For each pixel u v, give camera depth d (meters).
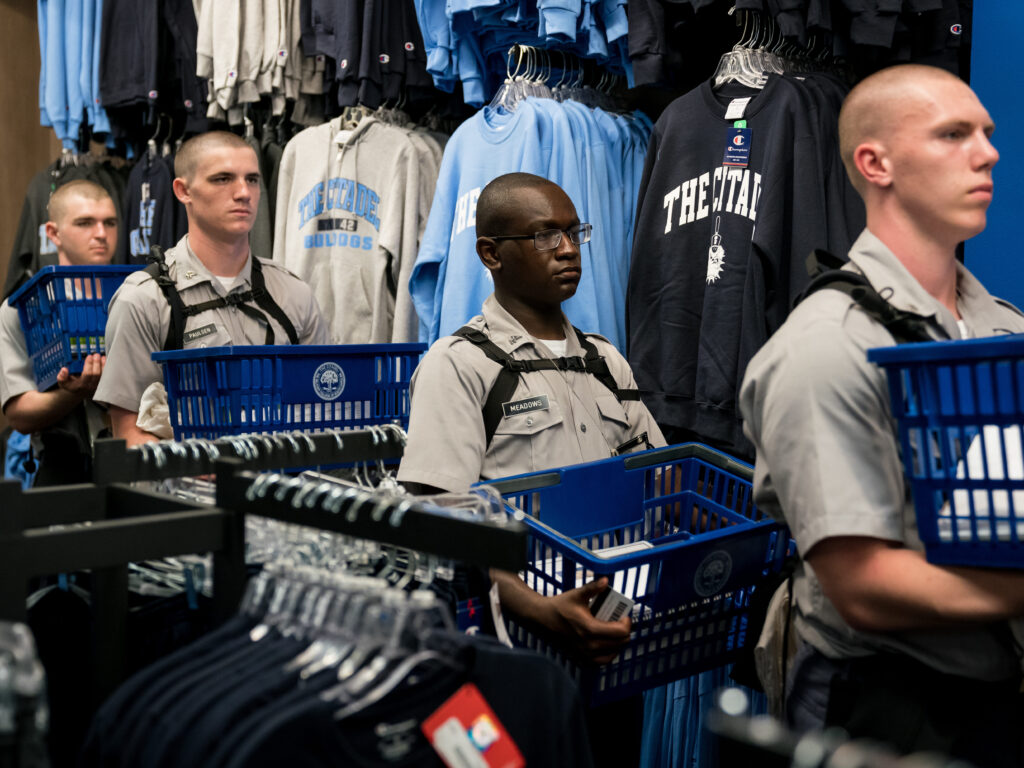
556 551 1.78
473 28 3.52
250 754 0.98
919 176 1.48
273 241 4.31
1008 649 1.39
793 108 2.73
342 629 1.13
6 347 3.30
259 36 4.14
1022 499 1.19
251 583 1.20
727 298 2.82
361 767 1.06
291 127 4.52
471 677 1.16
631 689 1.79
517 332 2.22
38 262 5.11
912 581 1.29
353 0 3.85
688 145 2.96
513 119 3.20
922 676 1.41
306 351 2.17
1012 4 2.56
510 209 2.23
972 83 2.64
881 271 1.50
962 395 1.19
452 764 1.13
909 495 1.42
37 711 0.93
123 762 1.05
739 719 0.82
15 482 1.07
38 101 5.88
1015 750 1.42
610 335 3.17
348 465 1.92
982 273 2.62
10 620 1.06
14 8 5.75
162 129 5.02
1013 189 2.57
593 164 3.24
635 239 3.07
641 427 2.37
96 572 1.23
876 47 2.86
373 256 3.93
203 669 1.11
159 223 4.62
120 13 4.66
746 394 1.53
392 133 3.95
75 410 3.35
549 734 1.23
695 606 1.83
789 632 1.65
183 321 2.69
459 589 1.59
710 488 2.22
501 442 2.14
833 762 0.77
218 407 2.16
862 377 1.36
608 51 3.35
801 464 1.37
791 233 2.75
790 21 2.75
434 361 2.12
